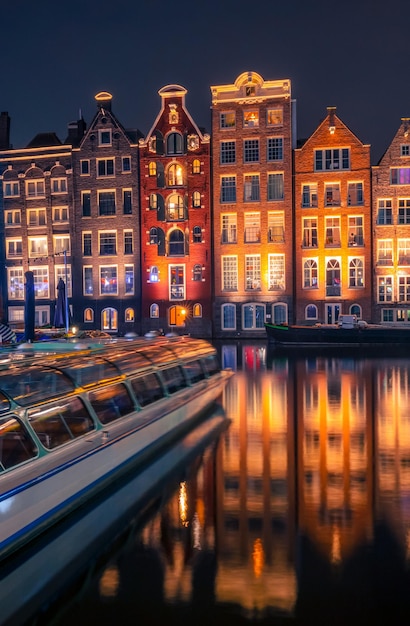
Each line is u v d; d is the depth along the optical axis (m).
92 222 48.56
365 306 45.12
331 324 44.16
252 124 46.38
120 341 14.55
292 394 18.11
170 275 47.56
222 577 6.42
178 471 10.14
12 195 49.97
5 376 8.59
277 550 7.04
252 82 46.16
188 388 13.78
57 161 48.97
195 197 47.16
